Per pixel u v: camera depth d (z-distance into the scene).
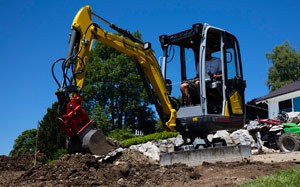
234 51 10.38
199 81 9.61
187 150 9.29
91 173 7.71
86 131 8.12
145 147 15.41
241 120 10.25
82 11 9.12
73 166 7.86
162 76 10.52
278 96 26.61
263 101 27.89
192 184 7.14
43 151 19.94
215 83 9.77
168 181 7.52
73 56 8.70
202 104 9.55
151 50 10.43
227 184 6.81
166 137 16.03
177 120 10.14
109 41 9.56
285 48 43.34
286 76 42.97
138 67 10.31
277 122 15.32
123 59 34.34
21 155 14.67
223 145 10.45
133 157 11.84
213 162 9.39
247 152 9.90
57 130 20.20
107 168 8.16
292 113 18.73
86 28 9.12
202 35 9.66
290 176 6.07
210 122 9.53
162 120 10.38
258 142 14.95
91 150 7.98
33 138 28.88
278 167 8.46
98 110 33.03
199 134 10.18
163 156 9.20
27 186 7.03
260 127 14.91
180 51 10.60
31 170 7.83
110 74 33.75
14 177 9.60
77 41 9.02
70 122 8.05
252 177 7.30
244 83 10.45
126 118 35.88
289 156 11.63
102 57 36.16
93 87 34.19
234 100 10.09
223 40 10.02
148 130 35.88
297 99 25.55
